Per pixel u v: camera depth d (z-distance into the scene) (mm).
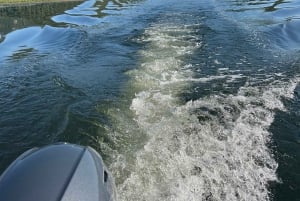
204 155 6531
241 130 7414
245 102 8703
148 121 7805
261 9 20641
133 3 25641
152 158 6395
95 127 7652
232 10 20547
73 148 4359
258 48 13039
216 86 9727
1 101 9406
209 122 7719
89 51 13719
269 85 9703
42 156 4098
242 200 5453
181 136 7141
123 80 10359
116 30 16984
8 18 23953
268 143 6988
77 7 27172
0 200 3535
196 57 12211
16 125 8102
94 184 3895
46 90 9969
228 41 13945
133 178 5812
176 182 5766
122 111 8352
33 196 3508
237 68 11117
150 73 10828
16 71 11828
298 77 10172
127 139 7098
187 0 24516
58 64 12359
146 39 14812
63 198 3494
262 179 5953
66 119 8094
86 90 9758
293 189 5746
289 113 8133
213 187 5699
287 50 12844
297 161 6449
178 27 16578
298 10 19984
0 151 7172
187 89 9539
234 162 6355
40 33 18250
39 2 31438
